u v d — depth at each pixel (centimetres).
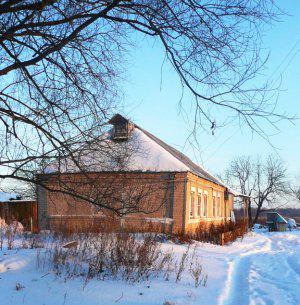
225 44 517
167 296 797
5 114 608
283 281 1048
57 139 586
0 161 612
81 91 649
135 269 978
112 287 837
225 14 501
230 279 1023
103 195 624
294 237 3111
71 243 1084
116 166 641
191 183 2177
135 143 728
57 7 575
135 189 688
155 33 543
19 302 705
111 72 681
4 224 1664
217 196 3033
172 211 1984
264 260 1473
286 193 6103
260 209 6200
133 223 1952
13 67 574
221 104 510
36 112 625
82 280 872
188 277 981
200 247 1678
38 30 596
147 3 536
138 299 768
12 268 904
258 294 892
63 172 626
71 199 753
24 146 631
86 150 619
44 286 807
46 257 1007
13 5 568
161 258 1170
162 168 1986
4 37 548
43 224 1961
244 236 2834
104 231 1124
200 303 764
